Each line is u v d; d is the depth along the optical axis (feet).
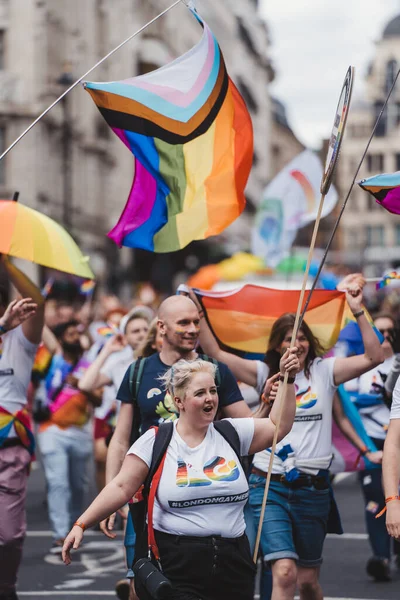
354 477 71.26
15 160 197.06
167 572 24.12
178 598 23.86
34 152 198.49
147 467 24.48
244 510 30.42
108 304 80.53
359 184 30.30
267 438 25.43
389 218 523.70
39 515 57.41
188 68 33.71
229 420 25.23
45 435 48.96
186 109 33.50
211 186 33.63
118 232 33.37
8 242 32.50
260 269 120.98
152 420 29.04
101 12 240.32
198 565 24.00
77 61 222.48
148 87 33.30
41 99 200.34
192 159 33.55
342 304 35.63
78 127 222.69
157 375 29.22
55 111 205.05
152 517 24.26
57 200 212.23
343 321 35.91
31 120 197.47
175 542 24.12
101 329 43.98
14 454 33.63
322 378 31.45
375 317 42.47
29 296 33.68
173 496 24.08
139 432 29.50
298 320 26.00
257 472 30.94
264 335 35.94
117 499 24.35
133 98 33.04
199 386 24.29
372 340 31.65
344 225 530.68
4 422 33.58
